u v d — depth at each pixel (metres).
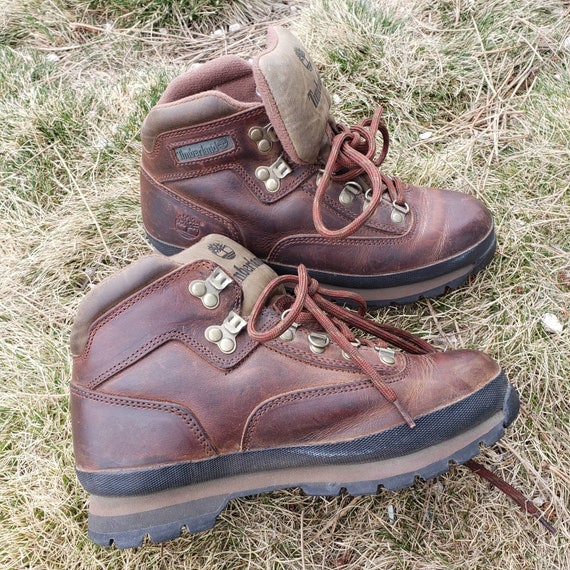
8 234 1.53
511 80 1.75
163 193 1.16
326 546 1.09
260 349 0.96
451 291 1.33
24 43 2.02
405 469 0.98
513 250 1.37
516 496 1.05
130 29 1.99
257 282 0.99
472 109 1.70
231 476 0.99
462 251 1.22
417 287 1.25
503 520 1.09
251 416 0.95
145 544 1.09
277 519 1.12
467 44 1.80
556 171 1.50
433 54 1.77
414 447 0.97
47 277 1.46
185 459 0.95
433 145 1.64
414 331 1.29
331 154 1.06
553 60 1.77
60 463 1.17
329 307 1.01
